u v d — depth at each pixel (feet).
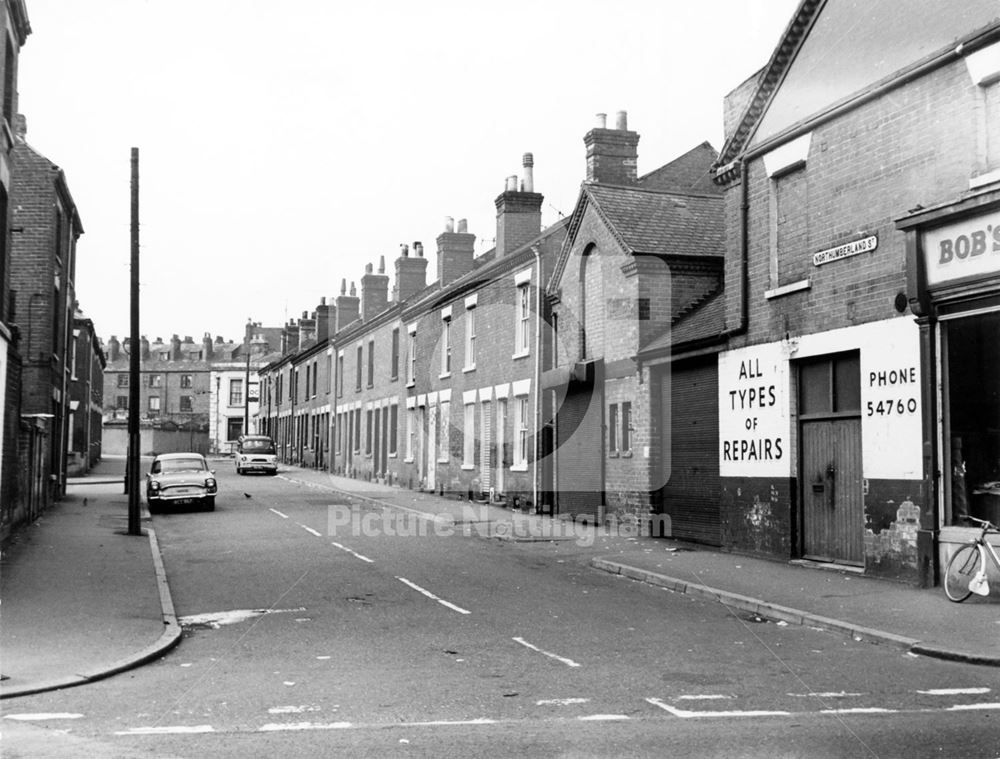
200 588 44.83
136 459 65.92
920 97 41.81
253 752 19.65
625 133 81.25
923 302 40.83
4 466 56.13
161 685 26.32
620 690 25.38
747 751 19.57
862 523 46.14
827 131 47.83
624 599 41.63
